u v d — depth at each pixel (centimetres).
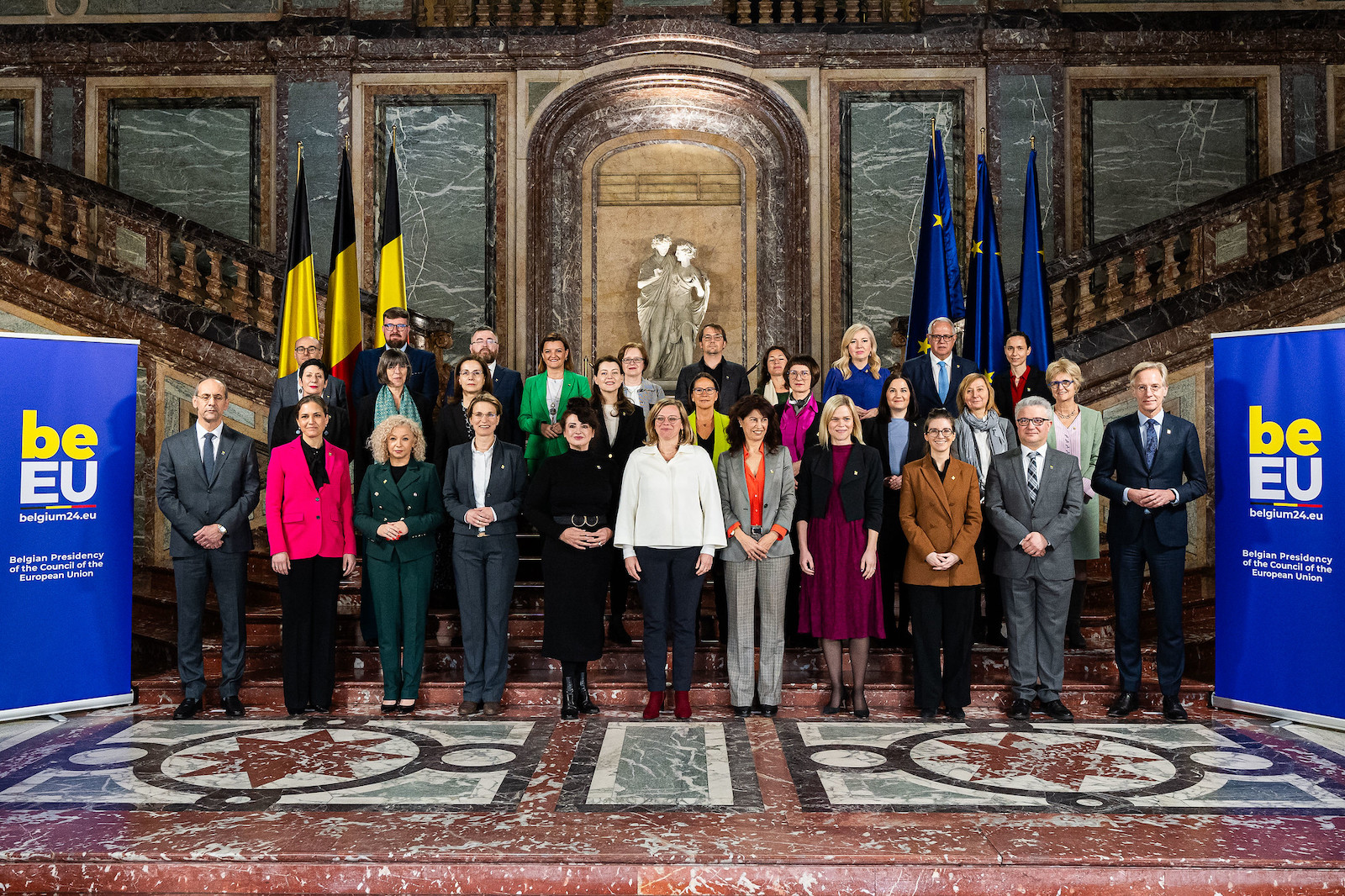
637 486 454
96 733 423
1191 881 277
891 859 284
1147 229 696
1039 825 311
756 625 511
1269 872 278
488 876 281
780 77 858
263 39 867
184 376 709
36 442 450
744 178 884
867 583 452
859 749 397
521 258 856
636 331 880
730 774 363
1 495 440
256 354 723
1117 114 854
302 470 453
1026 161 845
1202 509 686
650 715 448
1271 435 449
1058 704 451
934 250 616
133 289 695
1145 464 457
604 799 335
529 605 570
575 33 869
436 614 535
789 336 862
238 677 461
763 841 297
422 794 339
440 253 863
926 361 529
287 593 452
